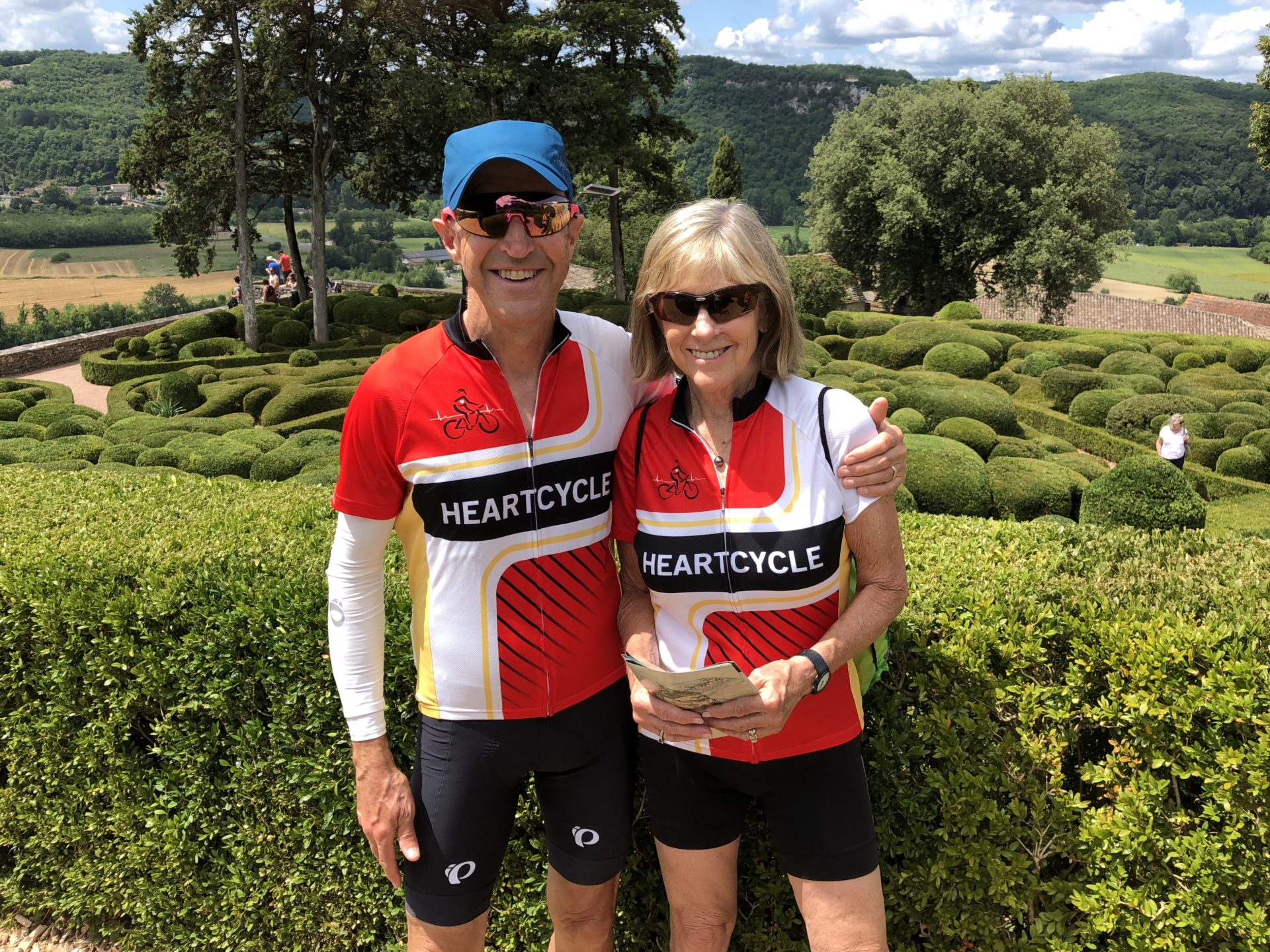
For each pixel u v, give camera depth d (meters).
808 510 1.90
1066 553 2.90
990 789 2.31
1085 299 44.91
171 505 3.95
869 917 1.97
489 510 2.01
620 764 2.21
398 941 2.93
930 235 37.28
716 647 2.01
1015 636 2.38
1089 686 2.33
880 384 17.25
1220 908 2.12
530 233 1.88
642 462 2.05
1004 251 35.62
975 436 14.34
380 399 1.98
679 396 2.03
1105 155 35.09
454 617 2.08
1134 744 2.24
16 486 4.37
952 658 2.35
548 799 2.23
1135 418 16.69
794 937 2.51
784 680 1.84
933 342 22.94
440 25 30.25
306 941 3.06
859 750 2.07
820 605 1.96
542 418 2.03
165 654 3.00
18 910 3.57
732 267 1.82
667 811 2.08
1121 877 2.22
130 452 13.99
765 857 2.47
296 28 27.23
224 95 28.25
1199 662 2.23
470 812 2.14
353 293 33.28
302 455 13.20
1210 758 2.14
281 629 2.75
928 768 2.35
